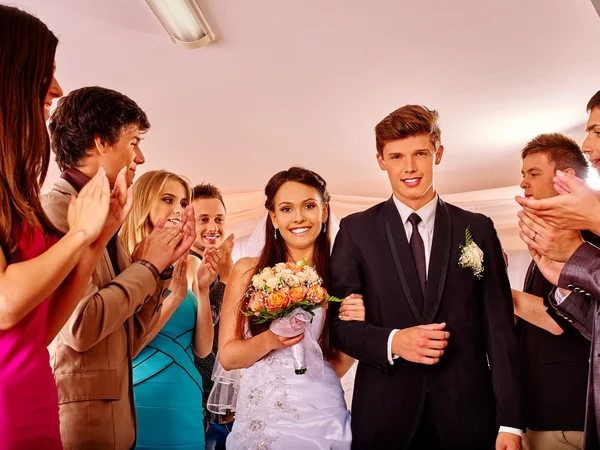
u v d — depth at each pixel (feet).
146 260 6.77
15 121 4.71
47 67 5.01
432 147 7.97
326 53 16.47
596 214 5.32
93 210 4.79
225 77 17.62
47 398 4.65
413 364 7.38
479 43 16.03
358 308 7.64
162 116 20.03
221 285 12.01
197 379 9.27
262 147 22.33
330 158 23.32
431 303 7.50
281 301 7.27
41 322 4.79
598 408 5.12
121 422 6.48
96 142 6.80
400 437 7.22
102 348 6.46
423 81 18.03
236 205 25.43
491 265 7.84
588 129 8.04
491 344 7.59
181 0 13.42
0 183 4.59
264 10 14.49
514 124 20.81
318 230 8.70
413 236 7.89
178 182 10.48
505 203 23.59
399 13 14.67
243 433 7.70
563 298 6.44
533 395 8.89
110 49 16.15
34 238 4.79
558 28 15.30
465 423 7.22
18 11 4.96
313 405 7.79
